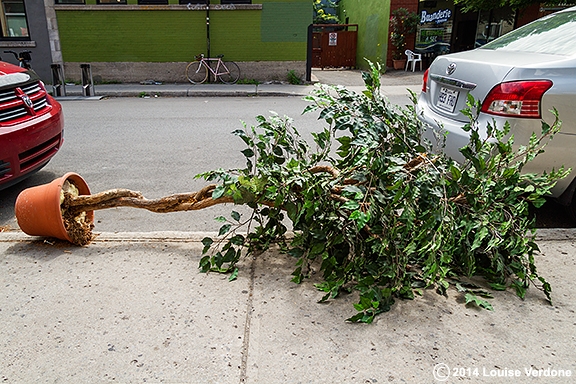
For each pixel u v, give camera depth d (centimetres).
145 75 1504
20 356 252
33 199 355
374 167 302
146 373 241
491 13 1819
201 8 1443
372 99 338
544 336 271
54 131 520
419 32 2019
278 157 365
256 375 240
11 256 354
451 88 440
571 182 397
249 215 470
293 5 1468
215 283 321
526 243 313
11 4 1430
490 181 309
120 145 735
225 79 1513
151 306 294
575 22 437
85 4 1441
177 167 621
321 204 314
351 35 2347
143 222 452
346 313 290
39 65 1471
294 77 1506
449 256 289
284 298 305
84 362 248
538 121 372
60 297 303
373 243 319
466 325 280
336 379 238
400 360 251
